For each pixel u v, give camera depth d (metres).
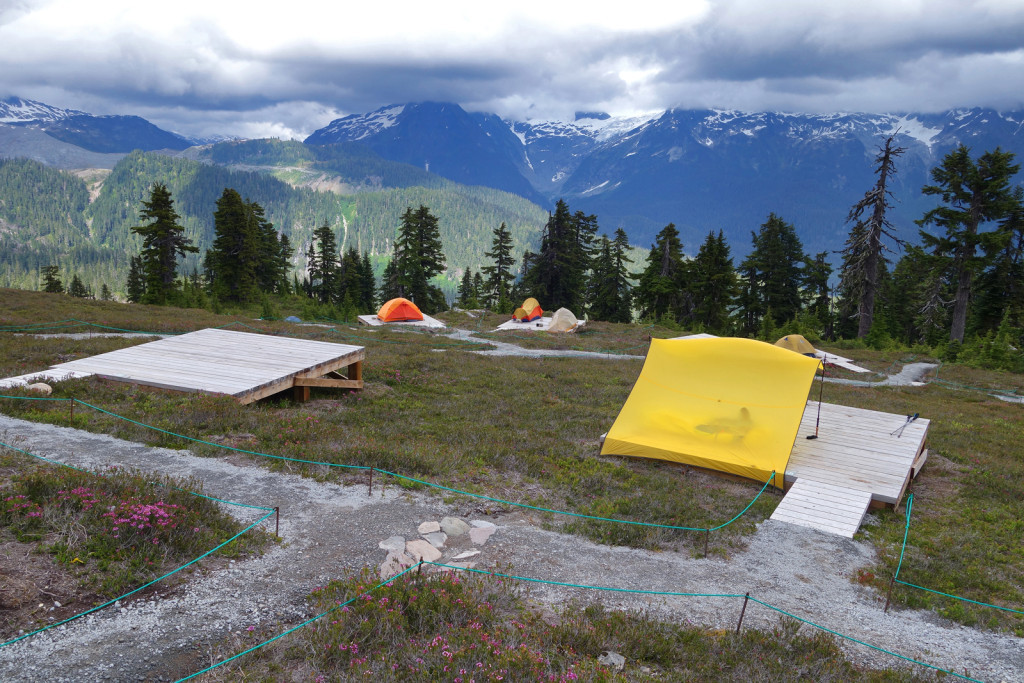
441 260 79.44
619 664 6.17
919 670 6.61
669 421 14.55
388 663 5.76
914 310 66.94
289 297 84.31
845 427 16.41
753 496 12.38
